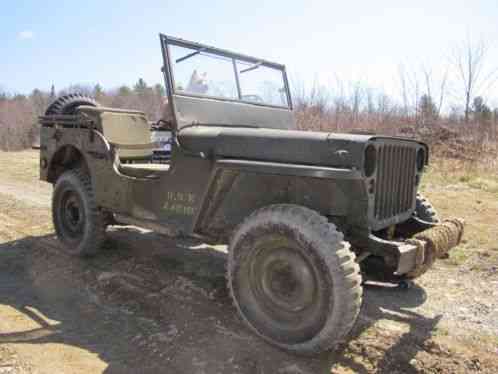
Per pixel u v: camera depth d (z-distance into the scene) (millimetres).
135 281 3943
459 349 2805
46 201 7656
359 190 2754
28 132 33625
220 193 3262
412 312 3354
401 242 2887
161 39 3559
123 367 2635
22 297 3686
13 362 2617
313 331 2602
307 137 2834
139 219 3865
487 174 9664
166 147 5027
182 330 3074
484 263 4367
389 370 2598
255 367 2619
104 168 4188
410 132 12312
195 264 4398
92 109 4371
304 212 2662
